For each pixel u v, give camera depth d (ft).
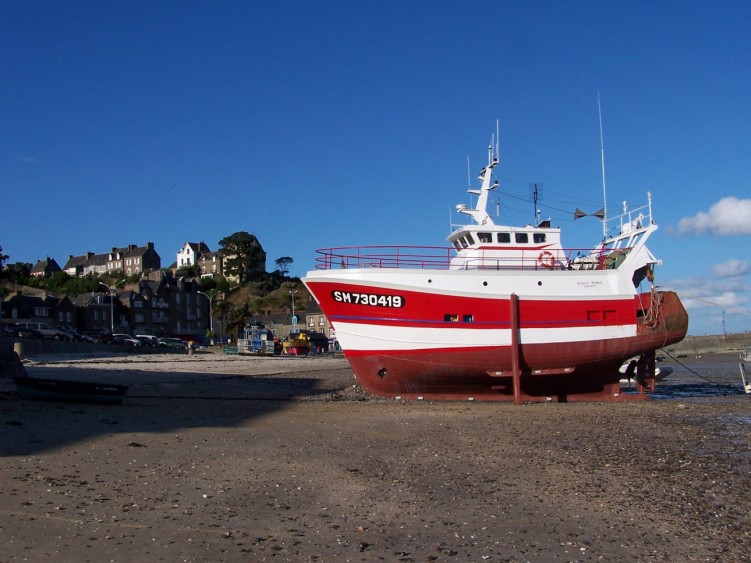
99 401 72.79
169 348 285.64
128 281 468.75
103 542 26.20
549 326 87.51
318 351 312.91
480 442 54.65
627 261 92.17
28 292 373.40
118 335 290.97
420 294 85.20
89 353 216.74
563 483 39.58
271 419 67.21
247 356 245.45
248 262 545.85
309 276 87.25
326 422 65.92
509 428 63.31
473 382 88.22
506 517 32.04
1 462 39.96
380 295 85.51
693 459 48.01
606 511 33.50
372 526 29.94
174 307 433.48
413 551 26.78
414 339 85.15
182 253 597.11
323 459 45.47
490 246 94.07
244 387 106.11
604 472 42.93
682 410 81.05
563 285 88.99
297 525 29.68
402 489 37.14
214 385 106.83
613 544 28.40
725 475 42.55
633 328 90.74
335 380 125.59
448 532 29.45
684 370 217.77
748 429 64.23
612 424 67.10
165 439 51.06
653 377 99.60
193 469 40.32
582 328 88.74
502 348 85.87
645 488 38.63
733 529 30.83
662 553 27.43
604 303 89.97
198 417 66.39
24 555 24.34
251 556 25.40
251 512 31.42
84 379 104.42
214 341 435.12
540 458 47.62
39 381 72.13
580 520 31.81
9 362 95.96
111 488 34.78
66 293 418.92
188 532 27.96
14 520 28.40
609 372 93.35
